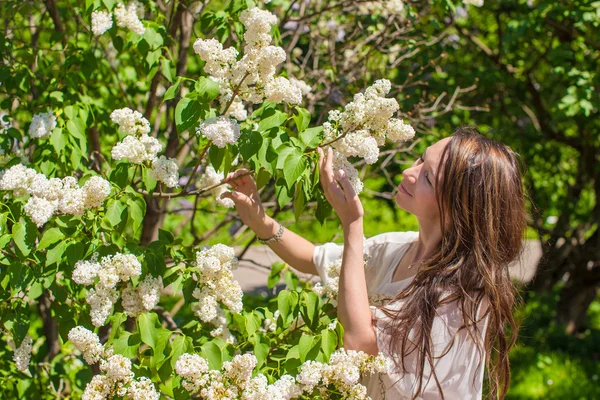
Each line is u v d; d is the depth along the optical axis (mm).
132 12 2451
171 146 3102
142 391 1812
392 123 1976
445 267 1994
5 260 2115
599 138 7242
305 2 3990
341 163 2006
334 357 1881
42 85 2932
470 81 5316
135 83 3518
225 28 2535
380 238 2367
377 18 3900
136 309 2043
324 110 3535
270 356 2143
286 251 2381
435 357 1891
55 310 2201
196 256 2107
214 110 2035
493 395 2105
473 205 2018
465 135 2129
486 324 2025
